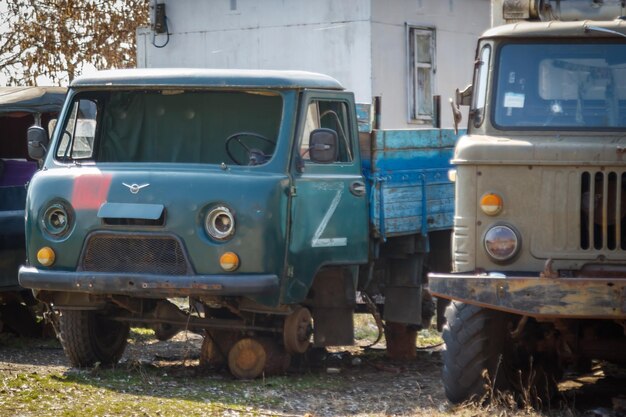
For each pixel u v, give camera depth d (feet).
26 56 96.84
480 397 34.40
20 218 48.26
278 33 81.00
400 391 39.11
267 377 40.73
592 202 33.19
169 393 36.81
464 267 34.14
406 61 80.23
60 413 32.81
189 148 42.78
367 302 46.19
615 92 35.65
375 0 76.84
